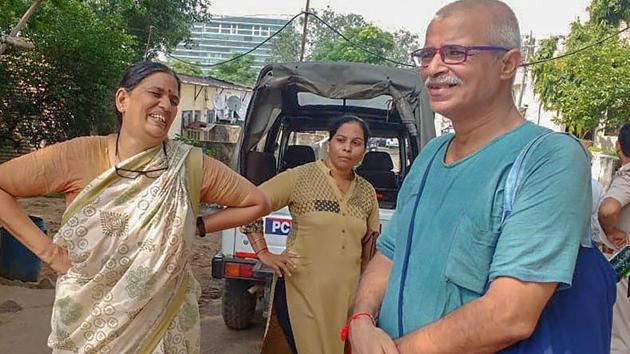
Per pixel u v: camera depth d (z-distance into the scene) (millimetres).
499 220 1577
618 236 3580
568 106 18312
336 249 3461
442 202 1714
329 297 3426
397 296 1802
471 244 1604
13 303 5605
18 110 13891
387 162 5820
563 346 1553
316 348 3414
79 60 14094
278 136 6379
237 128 24953
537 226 1496
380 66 5250
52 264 2441
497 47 1668
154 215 2346
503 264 1508
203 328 5613
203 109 28078
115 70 14414
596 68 17672
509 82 1729
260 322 5789
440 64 1702
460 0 1745
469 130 1744
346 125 3523
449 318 1586
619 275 2787
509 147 1636
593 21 21203
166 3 23062
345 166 3545
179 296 2494
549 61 19844
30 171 2375
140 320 2365
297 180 3561
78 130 14508
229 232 5059
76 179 2422
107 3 21188
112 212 2326
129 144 2404
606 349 1630
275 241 4949
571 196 1508
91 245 2322
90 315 2338
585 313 1588
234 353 5016
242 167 5277
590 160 1612
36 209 11227
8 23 11586
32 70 13797
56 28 13625
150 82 2371
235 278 5047
